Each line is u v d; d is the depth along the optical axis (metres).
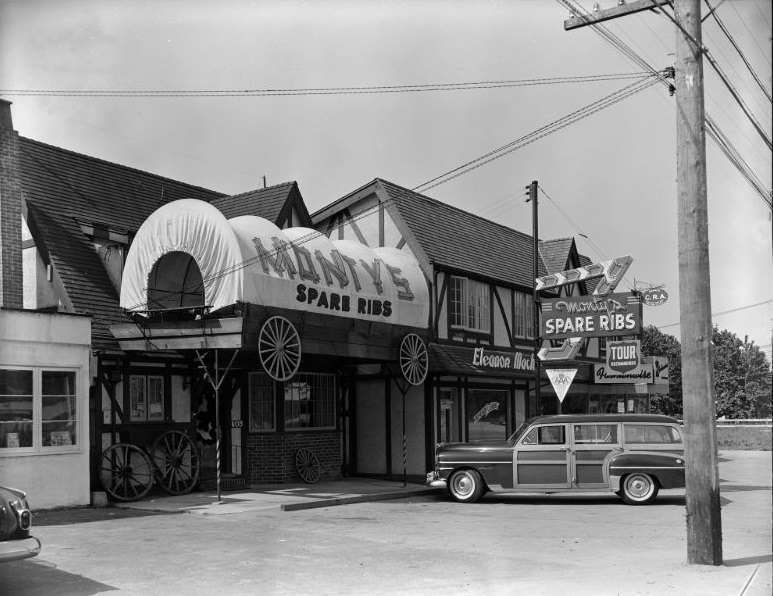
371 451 22.33
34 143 19.38
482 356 22.83
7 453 13.83
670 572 8.95
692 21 9.62
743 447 35.94
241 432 19.20
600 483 16.42
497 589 8.21
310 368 21.02
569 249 30.27
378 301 19.06
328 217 24.30
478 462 16.94
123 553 10.36
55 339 14.61
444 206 26.39
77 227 18.45
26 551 7.74
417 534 12.12
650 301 25.45
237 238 15.63
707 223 9.55
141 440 16.84
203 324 15.51
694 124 9.57
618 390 32.34
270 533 12.13
